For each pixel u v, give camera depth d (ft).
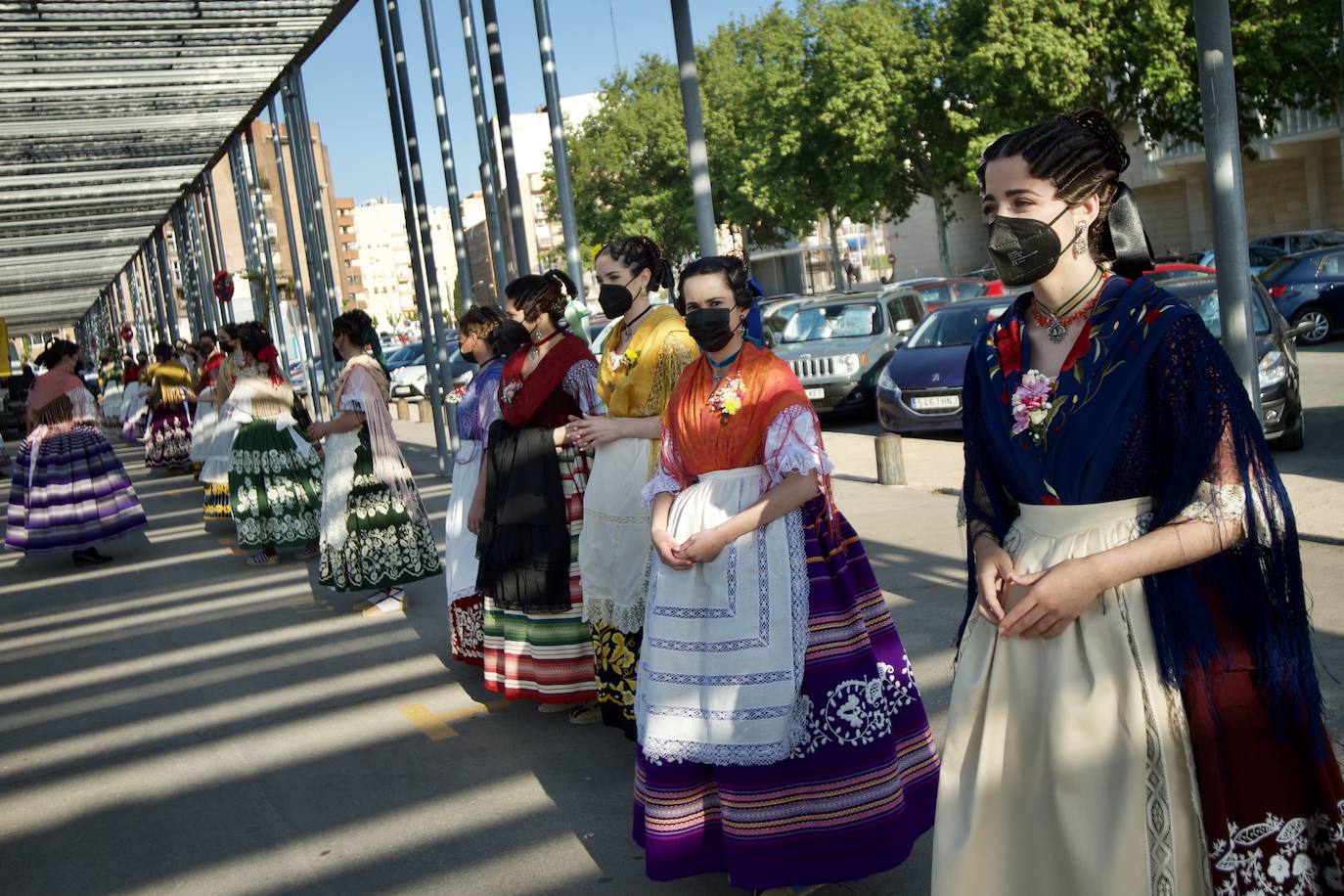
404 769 13.93
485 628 15.47
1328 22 61.72
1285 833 5.83
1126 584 6.03
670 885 10.46
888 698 9.80
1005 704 6.30
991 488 6.66
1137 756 5.85
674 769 9.25
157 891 11.35
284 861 11.74
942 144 89.92
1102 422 5.96
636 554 12.46
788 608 9.12
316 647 19.88
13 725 17.12
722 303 9.24
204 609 23.59
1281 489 5.80
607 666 13.17
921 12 89.04
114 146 51.44
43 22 31.17
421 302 37.78
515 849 11.50
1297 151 95.91
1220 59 15.62
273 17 34.50
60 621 23.93
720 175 118.11
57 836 12.88
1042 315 6.34
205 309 70.18
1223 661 5.84
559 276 15.19
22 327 164.04
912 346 39.01
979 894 6.32
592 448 13.79
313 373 51.24
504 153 29.71
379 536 20.85
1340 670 13.12
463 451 16.67
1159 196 115.55
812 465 8.95
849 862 9.15
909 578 19.83
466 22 31.09
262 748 15.11
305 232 43.14
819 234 235.20
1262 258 71.51
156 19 32.50
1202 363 5.78
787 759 9.14
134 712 17.19
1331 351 49.67
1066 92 71.15
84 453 30.09
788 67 97.40
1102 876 5.88
